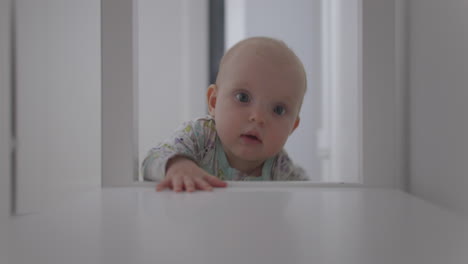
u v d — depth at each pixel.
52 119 0.65
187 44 2.33
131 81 0.68
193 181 0.66
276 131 1.02
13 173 0.56
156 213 0.43
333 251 0.30
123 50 0.68
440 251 0.30
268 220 0.40
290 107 1.04
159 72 2.26
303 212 0.44
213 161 1.11
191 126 1.10
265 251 0.29
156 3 2.25
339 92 1.58
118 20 0.68
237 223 0.38
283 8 2.39
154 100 2.25
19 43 0.57
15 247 0.30
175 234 0.34
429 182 0.63
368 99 0.69
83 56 0.73
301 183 0.69
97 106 0.72
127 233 0.34
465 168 0.51
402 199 0.54
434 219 0.41
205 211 0.44
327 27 1.93
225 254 0.29
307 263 0.27
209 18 2.44
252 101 1.01
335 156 1.67
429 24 0.63
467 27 0.51
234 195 0.57
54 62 0.66
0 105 0.55
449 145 0.56
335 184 0.69
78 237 0.33
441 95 0.59
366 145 0.69
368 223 0.39
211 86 1.18
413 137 0.71
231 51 1.11
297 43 2.33
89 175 0.70
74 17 0.72
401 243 0.32
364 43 0.69
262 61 1.01
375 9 0.69
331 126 1.78
